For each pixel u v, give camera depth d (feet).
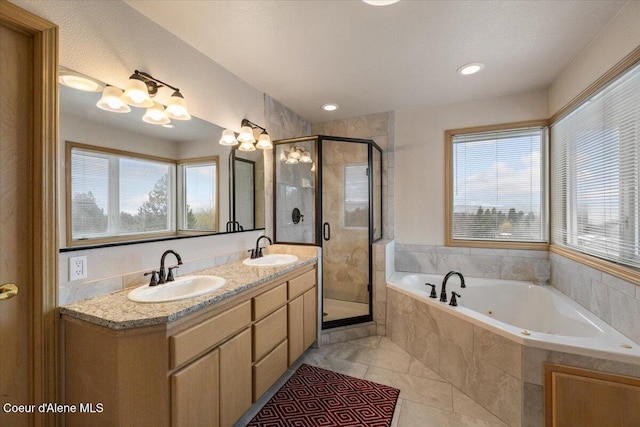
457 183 10.41
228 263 7.48
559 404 4.99
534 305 8.67
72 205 4.37
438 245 10.57
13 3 3.68
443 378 7.07
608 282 6.05
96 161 4.71
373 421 5.60
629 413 4.64
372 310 9.95
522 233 9.59
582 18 5.60
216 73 7.23
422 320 7.86
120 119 5.09
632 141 5.44
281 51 6.74
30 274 3.99
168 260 5.94
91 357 4.00
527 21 5.68
